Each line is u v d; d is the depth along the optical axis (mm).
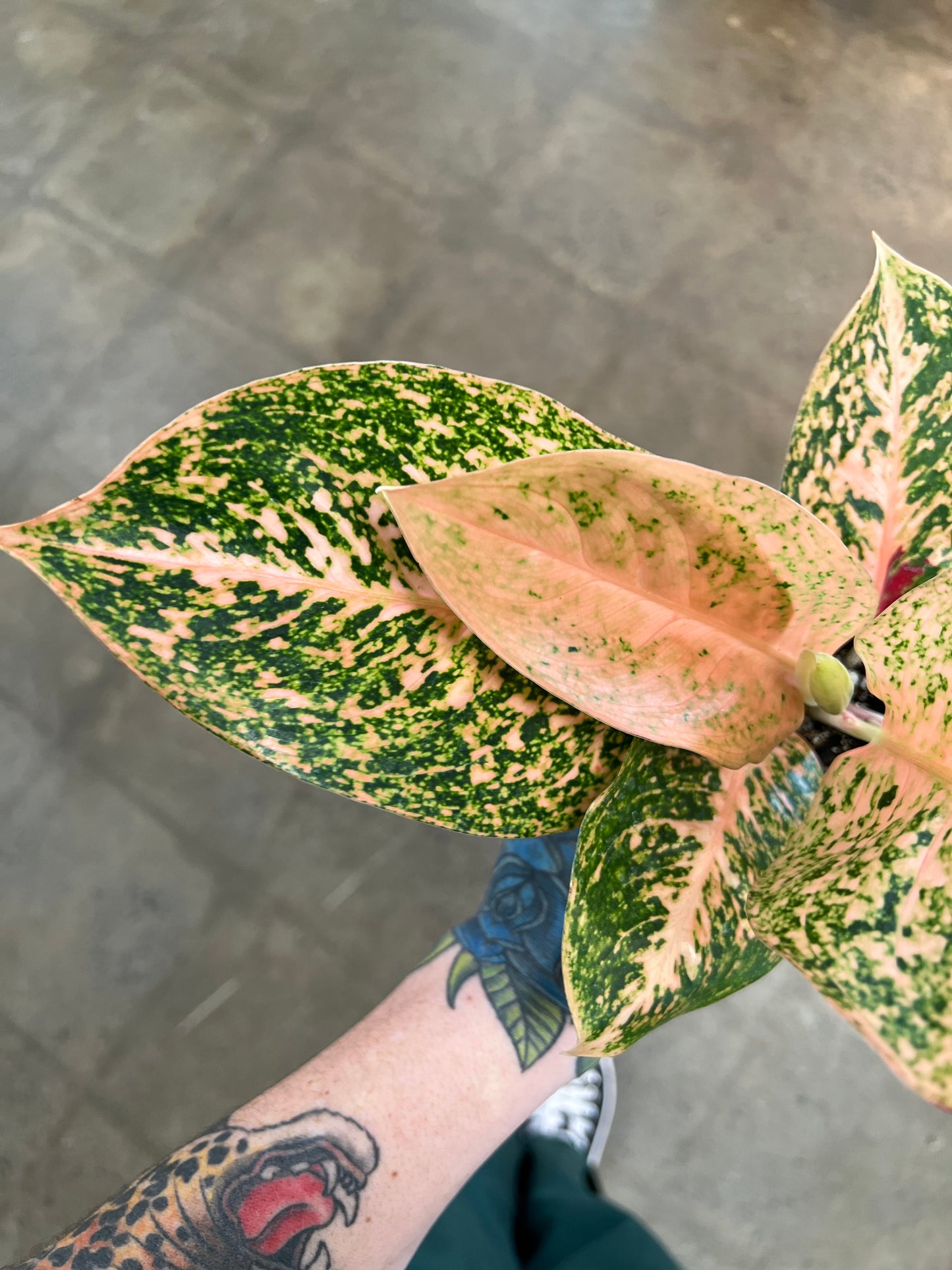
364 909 776
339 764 258
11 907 795
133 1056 764
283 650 251
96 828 805
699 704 259
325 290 915
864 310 312
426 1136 319
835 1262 705
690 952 253
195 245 938
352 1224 301
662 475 213
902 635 241
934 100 939
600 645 246
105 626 241
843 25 964
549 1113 710
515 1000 349
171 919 786
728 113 941
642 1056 740
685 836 268
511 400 269
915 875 212
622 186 923
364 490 255
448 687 263
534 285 899
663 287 892
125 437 889
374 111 964
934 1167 713
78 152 978
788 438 847
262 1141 307
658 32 969
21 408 903
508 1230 604
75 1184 743
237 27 1001
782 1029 739
